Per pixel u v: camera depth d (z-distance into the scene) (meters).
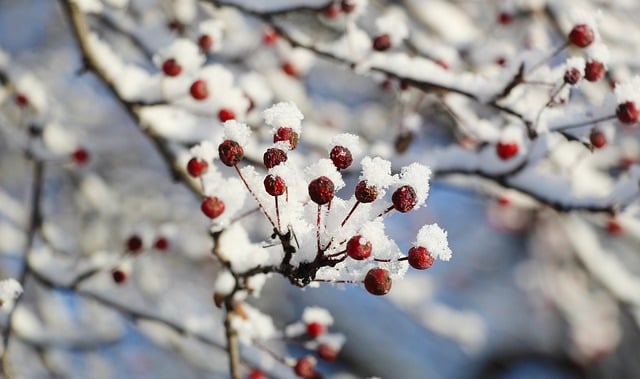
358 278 1.61
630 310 4.04
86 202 5.52
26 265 3.03
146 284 5.17
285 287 7.23
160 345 4.62
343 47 2.83
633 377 6.23
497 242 7.53
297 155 3.01
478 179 3.08
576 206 2.60
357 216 1.59
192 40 3.45
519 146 2.69
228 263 2.10
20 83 3.62
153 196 5.86
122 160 6.02
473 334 6.20
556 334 7.43
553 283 6.34
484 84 2.56
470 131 2.86
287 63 3.76
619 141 4.14
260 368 2.73
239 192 2.05
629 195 2.53
